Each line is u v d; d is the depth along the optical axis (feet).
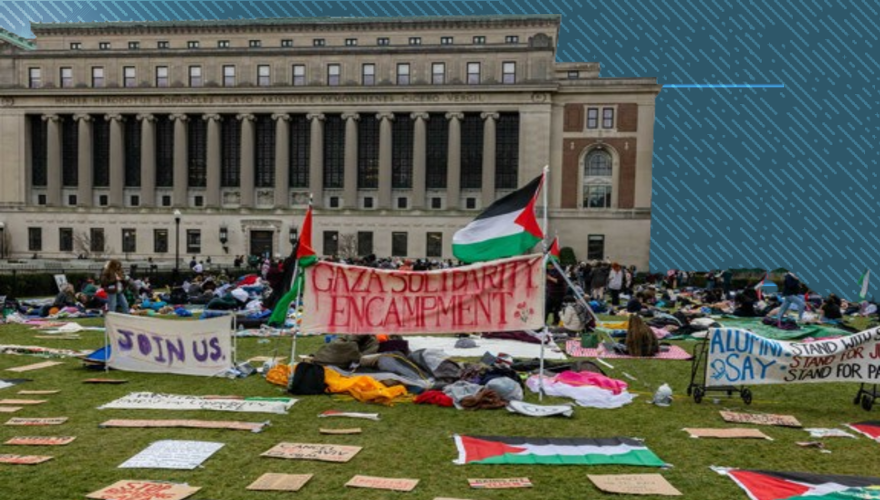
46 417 31.73
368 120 236.63
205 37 250.78
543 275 39.29
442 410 34.24
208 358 42.29
